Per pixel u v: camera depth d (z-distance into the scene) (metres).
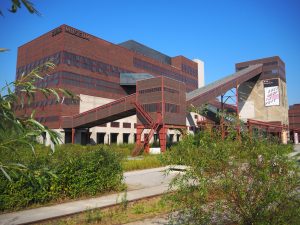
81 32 64.62
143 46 94.75
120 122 69.69
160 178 18.12
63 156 12.14
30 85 3.32
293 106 120.00
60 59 60.34
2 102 2.97
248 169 5.93
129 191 13.76
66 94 3.57
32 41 69.00
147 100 45.16
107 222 8.71
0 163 3.14
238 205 6.00
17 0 2.71
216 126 7.24
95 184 12.76
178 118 46.16
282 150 6.00
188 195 6.20
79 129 59.50
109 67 71.25
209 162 5.92
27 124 3.18
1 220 8.62
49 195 11.02
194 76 105.94
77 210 9.84
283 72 94.25
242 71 79.88
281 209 5.85
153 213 9.62
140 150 40.28
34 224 8.45
